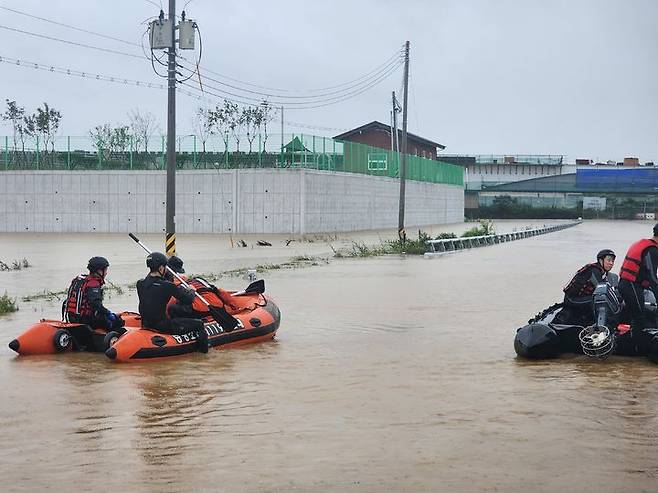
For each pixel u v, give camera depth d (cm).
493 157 10269
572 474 627
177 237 4566
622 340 1101
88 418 805
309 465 653
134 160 5003
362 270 2562
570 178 9844
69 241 4200
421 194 6906
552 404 846
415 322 1462
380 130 7575
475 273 2461
